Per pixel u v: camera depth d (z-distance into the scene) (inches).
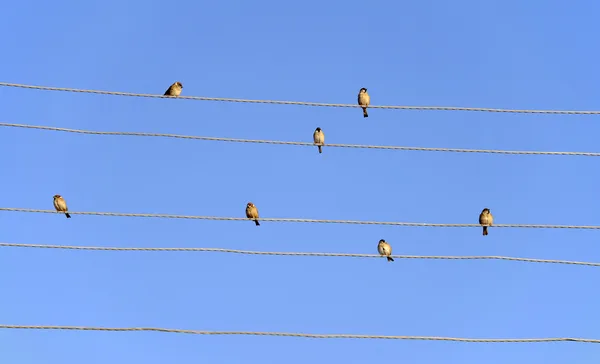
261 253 857.5
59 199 1104.2
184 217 879.7
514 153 898.7
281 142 909.8
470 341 815.7
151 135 897.5
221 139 903.1
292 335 810.2
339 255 866.8
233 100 899.4
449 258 869.2
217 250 855.7
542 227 880.3
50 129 890.7
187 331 810.2
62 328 800.3
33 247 855.1
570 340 820.0
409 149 908.6
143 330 804.6
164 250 856.9
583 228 876.6
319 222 881.5
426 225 884.6
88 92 895.1
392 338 810.2
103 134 897.5
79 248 855.7
